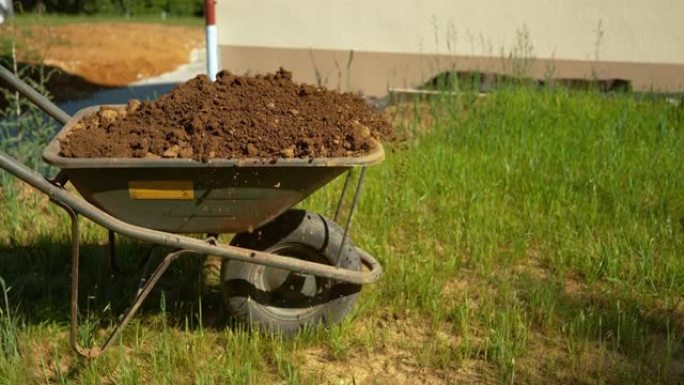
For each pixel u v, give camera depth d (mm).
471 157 5113
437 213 4547
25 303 3834
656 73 6824
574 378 3494
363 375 3510
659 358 3600
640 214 4516
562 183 4746
